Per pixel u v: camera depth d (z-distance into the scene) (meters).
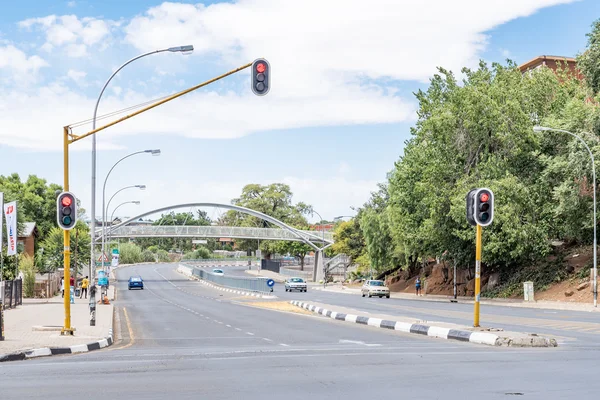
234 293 73.56
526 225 48.38
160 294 72.69
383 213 78.88
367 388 10.09
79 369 12.67
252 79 20.27
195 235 124.19
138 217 121.69
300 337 20.84
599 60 48.81
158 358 14.66
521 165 52.41
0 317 18.06
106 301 48.56
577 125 45.84
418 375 11.45
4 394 9.66
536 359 13.78
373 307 41.78
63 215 20.28
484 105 51.44
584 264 49.09
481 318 29.31
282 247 147.00
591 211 44.88
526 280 51.97
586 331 22.17
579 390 9.76
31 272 57.72
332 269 114.94
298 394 9.58
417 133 61.03
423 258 74.81
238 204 167.00
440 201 53.59
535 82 55.34
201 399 9.19
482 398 9.13
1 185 89.94
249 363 13.42
